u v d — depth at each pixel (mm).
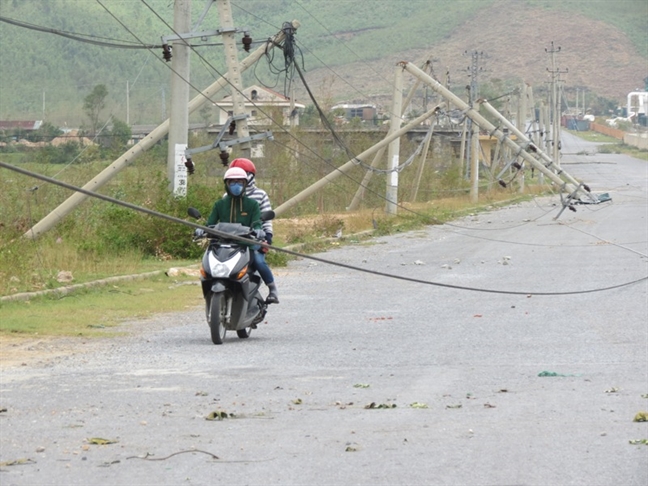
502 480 9539
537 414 12438
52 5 195000
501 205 87688
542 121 131625
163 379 14781
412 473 9750
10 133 121125
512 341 19031
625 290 27844
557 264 36281
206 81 156875
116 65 179875
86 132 121750
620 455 10453
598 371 15680
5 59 172125
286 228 51812
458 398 13484
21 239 30641
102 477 9578
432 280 31266
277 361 16641
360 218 59125
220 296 18469
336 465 10023
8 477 9547
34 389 13859
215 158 86875
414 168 89000
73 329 20234
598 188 114375
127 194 40781
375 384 14523
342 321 22172
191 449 10594
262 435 11250
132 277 29047
